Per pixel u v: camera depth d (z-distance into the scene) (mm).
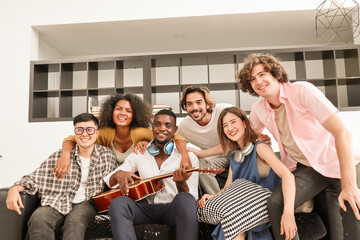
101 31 4129
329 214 1397
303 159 1521
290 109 1499
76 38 4367
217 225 1444
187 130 2199
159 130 1714
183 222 1357
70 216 1527
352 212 1209
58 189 1680
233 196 1428
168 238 1424
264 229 1390
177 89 4223
